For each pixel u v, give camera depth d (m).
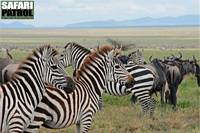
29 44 167.12
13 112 15.55
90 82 18.30
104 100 31.92
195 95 35.72
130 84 19.36
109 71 18.84
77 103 17.36
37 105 16.34
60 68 16.84
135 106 29.61
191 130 23.25
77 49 26.56
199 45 169.50
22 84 15.98
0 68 27.41
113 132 22.50
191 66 35.31
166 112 28.11
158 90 29.95
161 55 90.25
